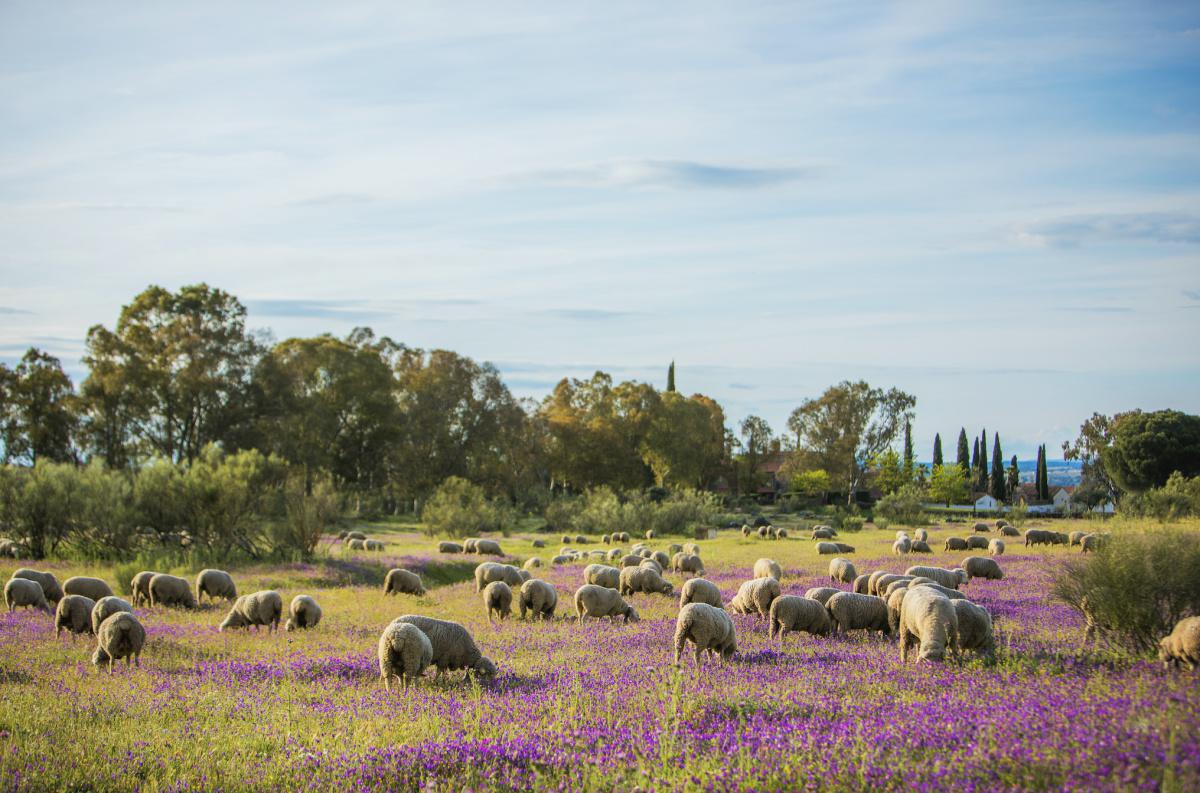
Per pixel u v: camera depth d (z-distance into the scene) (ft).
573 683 45.19
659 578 97.40
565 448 375.45
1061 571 62.23
